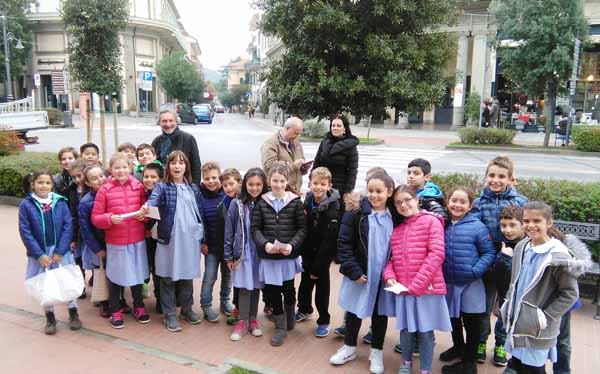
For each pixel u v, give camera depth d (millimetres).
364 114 7727
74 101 45469
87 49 11547
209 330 4648
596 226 4855
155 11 52219
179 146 5801
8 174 9664
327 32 7191
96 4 11156
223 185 4746
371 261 3859
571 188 5566
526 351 3287
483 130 20828
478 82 29594
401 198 3748
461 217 3906
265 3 7785
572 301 3166
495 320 4891
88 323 4746
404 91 7125
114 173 4594
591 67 27641
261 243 4301
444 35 7941
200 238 4711
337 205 4543
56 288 4297
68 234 4492
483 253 3811
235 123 41531
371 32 7379
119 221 4430
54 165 9680
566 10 18547
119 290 4691
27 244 4301
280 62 7914
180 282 4801
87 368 3867
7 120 18812
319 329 4543
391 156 17078
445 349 4336
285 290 4527
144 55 51562
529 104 30156
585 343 4375
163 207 4582
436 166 14742
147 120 42438
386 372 3928
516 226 3812
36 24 46906
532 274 3283
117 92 12094
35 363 3939
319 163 5918
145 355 4098
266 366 3977
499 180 4102
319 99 7312
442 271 3865
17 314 4879
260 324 4820
